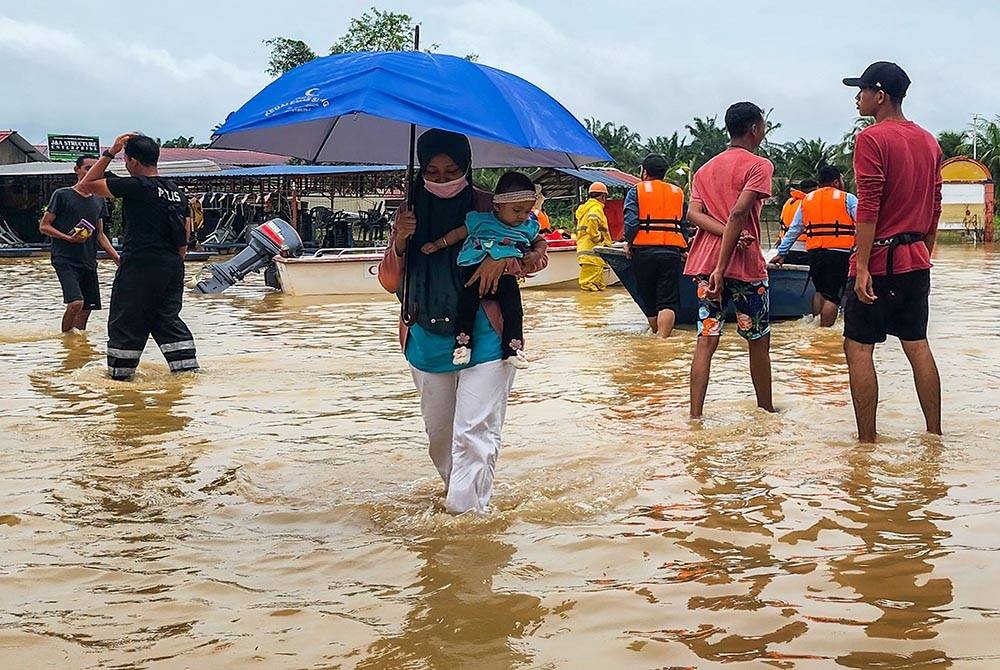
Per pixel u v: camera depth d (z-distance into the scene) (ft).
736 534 13.69
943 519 14.15
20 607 11.43
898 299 18.63
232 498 15.83
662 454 18.15
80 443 19.47
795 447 18.47
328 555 13.16
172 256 27.32
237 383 26.68
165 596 11.74
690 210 21.65
